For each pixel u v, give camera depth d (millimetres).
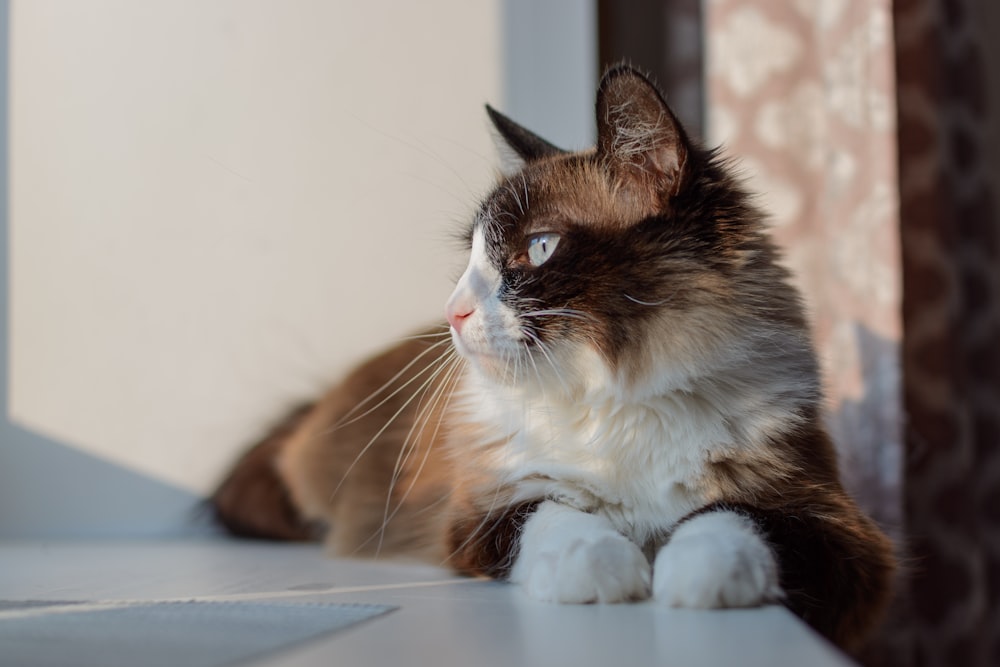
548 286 1564
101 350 2840
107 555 2197
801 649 884
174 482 2834
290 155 2863
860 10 2564
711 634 970
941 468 2650
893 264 2480
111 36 2879
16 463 2822
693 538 1248
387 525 2049
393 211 2852
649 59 2914
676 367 1521
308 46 2871
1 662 831
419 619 1097
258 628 1025
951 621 2607
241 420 2836
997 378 2930
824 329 2605
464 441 1742
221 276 2855
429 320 2803
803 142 2744
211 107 2873
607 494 1529
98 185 2855
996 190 2982
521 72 2855
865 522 1464
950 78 2895
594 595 1207
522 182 1751
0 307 2834
